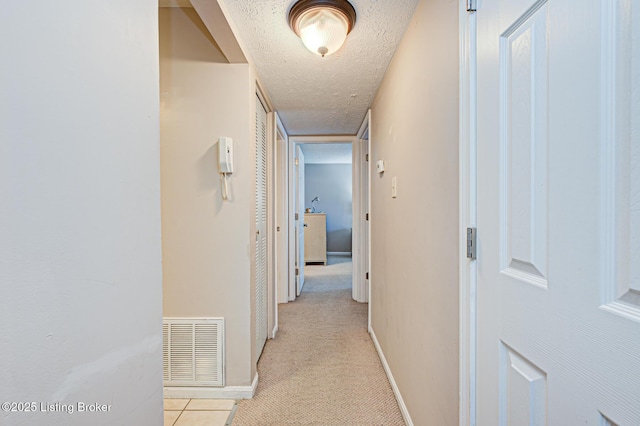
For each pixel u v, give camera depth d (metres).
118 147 0.61
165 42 1.69
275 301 2.66
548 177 0.58
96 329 0.55
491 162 0.77
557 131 0.56
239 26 1.41
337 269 5.50
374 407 1.64
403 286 1.56
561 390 0.55
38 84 0.44
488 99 0.78
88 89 0.53
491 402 0.78
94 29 0.54
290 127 3.21
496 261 0.75
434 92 1.13
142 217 0.69
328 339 2.53
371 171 2.56
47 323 0.46
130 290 0.64
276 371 2.02
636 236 0.43
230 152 1.66
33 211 0.43
